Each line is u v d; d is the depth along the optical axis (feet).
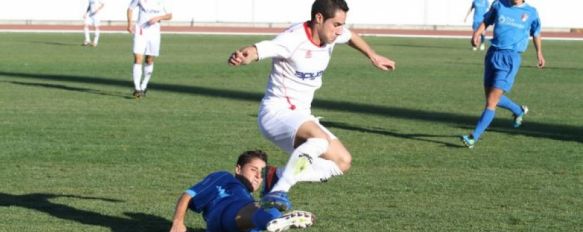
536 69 156.56
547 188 57.98
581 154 70.90
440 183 59.16
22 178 59.06
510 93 117.80
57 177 59.52
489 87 74.84
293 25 45.32
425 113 96.17
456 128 85.10
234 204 41.50
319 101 105.70
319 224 47.98
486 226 47.98
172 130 80.28
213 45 205.57
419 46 215.31
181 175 60.75
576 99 111.34
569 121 91.15
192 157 67.41
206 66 151.33
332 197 54.65
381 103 104.68
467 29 289.33
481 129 73.61
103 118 87.30
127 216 49.42
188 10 286.05
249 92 113.70
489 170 63.98
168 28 271.49
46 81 122.52
